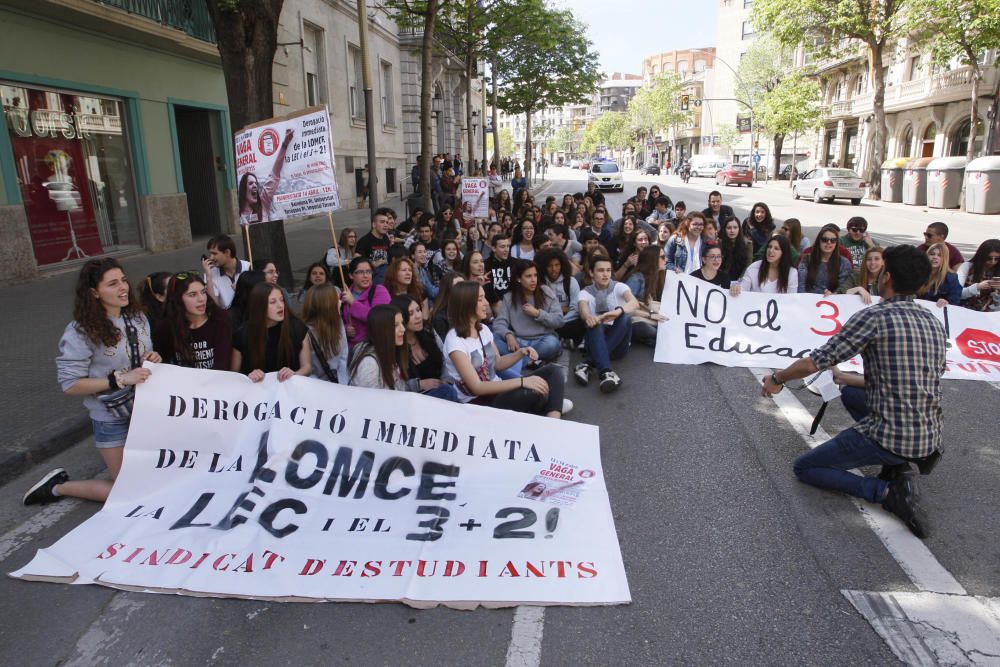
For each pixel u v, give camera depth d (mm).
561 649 2871
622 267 8484
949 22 24844
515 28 21672
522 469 4191
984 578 3326
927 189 26828
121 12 11508
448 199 20719
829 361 3844
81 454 4957
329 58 21672
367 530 3631
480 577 3271
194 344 4438
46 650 2906
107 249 12859
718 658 2816
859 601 3164
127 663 2836
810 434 5074
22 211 10602
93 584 3295
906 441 3682
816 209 26172
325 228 18969
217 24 9133
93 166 12461
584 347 6766
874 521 3861
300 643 2924
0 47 10195
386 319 4297
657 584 3312
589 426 4387
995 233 17422
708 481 4375
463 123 41656
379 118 26406
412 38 28047
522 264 6395
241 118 9383
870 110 40531
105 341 3908
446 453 4180
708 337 7195
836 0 29625
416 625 3025
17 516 4062
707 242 8930
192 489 3957
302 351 4773
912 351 3654
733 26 74500
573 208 12781
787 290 7387
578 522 3736
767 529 3787
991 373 6297
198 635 2986
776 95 44125
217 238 6668
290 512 3754
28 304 9086
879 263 6953
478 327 4992
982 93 29531
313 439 4113
